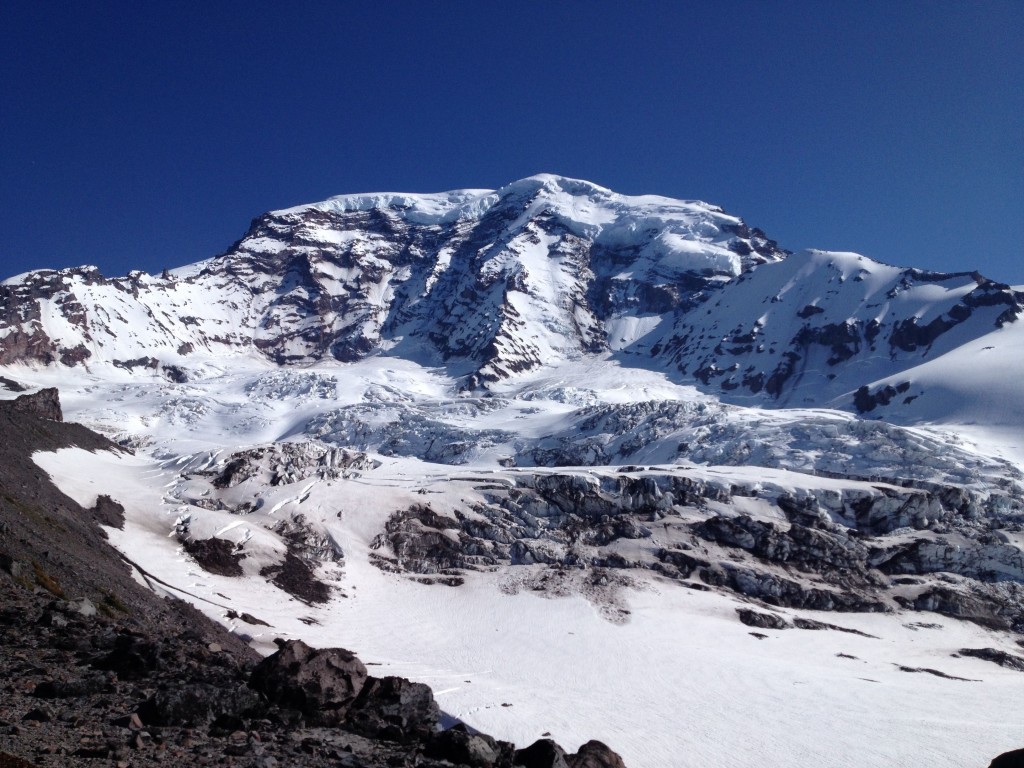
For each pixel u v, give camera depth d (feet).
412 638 334.44
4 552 177.78
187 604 276.41
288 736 101.65
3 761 72.28
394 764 98.99
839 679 308.40
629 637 347.36
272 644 275.39
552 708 252.42
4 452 333.62
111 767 77.87
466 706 242.17
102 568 245.65
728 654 335.47
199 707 99.96
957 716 271.08
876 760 227.81
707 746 230.89
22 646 116.78
